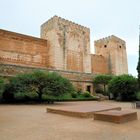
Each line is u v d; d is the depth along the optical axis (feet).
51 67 125.08
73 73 116.16
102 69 165.17
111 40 170.50
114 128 25.68
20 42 115.34
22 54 114.73
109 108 43.55
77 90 113.70
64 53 130.93
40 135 22.00
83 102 82.89
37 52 123.24
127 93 100.73
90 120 32.42
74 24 142.92
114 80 104.73
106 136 21.49
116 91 101.60
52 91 75.56
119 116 29.22
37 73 77.36
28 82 73.10
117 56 167.32
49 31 133.49
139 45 70.85
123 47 176.55
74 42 139.64
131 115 32.17
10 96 77.46
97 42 183.83
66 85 77.92
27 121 31.68
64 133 22.97
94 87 126.11
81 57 141.90
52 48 127.75
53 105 64.80
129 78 101.35
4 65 85.20
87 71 143.84
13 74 87.04
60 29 132.36
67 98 91.97
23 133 23.02
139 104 57.93
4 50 107.04
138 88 98.32
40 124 28.94
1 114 40.34
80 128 25.84
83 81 120.16
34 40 123.13
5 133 22.98
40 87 76.07
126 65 174.91
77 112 36.24
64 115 38.81
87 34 151.12
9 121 31.60
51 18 133.80
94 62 160.56
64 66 129.08
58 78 78.28
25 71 92.17
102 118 31.42
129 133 22.93
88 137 21.08
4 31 108.99
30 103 75.05
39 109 51.06
